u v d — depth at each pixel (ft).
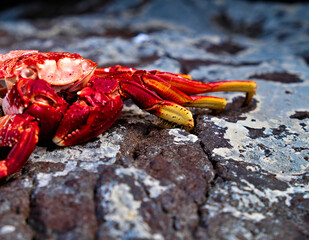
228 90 0.77
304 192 0.59
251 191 0.58
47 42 1.52
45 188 0.56
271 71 1.12
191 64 1.19
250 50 1.68
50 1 3.00
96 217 0.52
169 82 0.70
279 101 0.86
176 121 0.68
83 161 0.61
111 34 1.77
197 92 0.73
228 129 0.71
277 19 2.38
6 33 1.90
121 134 0.67
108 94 0.62
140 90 0.66
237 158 0.65
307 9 2.49
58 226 0.51
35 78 0.61
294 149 0.68
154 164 0.60
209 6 2.64
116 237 0.50
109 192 0.55
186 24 2.42
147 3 2.70
